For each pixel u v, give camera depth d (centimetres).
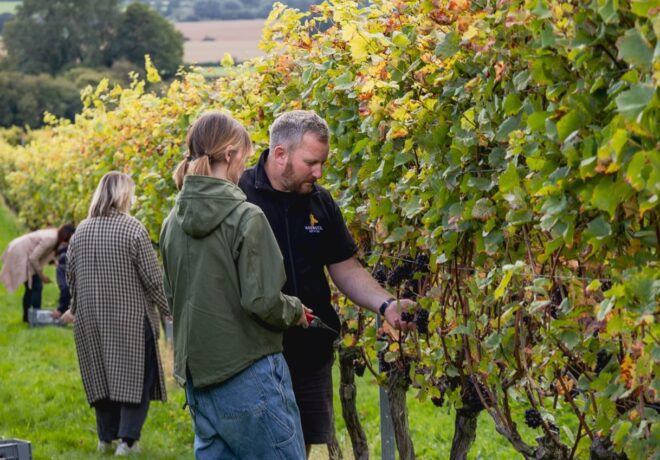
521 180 711
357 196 1055
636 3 510
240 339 803
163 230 850
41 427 1744
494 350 795
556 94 639
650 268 570
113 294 1465
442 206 812
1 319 3041
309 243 915
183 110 1761
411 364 937
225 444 823
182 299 819
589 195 595
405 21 902
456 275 831
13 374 2194
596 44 590
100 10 16788
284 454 804
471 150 789
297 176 895
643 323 554
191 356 809
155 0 17675
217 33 15038
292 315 808
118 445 1507
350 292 934
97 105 2183
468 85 754
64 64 17175
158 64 16088
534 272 714
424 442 1509
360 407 1780
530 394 782
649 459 608
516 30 696
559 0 615
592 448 705
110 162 2247
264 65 1242
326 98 1050
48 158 3812
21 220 5050
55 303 3512
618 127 546
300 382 934
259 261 793
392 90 888
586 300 652
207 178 806
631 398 655
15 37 17412
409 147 841
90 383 1484
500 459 1377
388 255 993
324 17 1123
